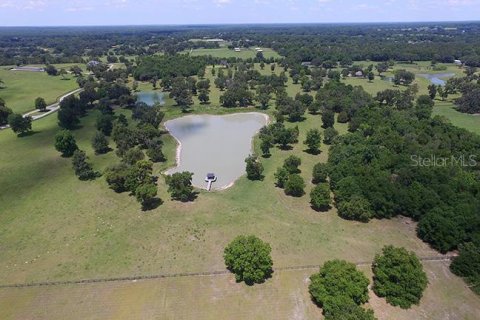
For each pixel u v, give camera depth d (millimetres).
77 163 106375
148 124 139750
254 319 58781
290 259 71750
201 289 64688
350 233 80438
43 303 62188
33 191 99562
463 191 86375
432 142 117625
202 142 139250
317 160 120438
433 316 60094
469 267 67250
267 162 119000
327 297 58219
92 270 69438
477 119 161500
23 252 74750
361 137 124562
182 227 81625
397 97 175375
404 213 85938
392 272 62219
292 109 166750
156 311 60281
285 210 89250
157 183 103250
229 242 76625
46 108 180000
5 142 135375
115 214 87688
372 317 53219
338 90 188875
